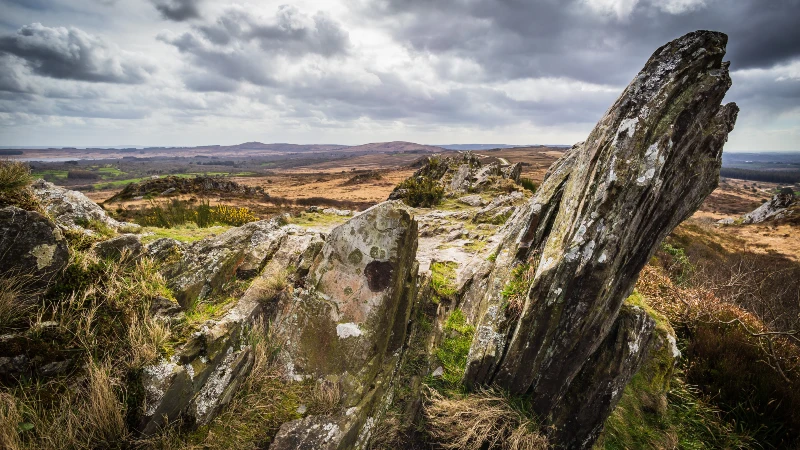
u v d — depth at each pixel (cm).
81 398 304
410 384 495
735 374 614
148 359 323
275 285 482
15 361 291
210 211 1187
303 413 381
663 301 779
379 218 440
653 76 408
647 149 379
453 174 2047
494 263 646
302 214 1277
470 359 476
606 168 390
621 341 455
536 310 421
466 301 621
